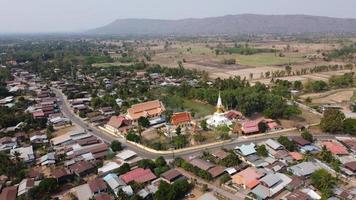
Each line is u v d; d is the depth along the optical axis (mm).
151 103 172000
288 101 198625
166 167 108812
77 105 193375
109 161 119750
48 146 134500
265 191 93750
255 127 146875
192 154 124938
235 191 96938
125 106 188500
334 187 96562
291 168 107188
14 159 119562
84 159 118625
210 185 100562
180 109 187750
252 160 114188
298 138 133125
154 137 142375
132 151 125125
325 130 148375
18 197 93250
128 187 96438
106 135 148375
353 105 184250
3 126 156000
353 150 124250
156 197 90750
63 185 102625
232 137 142375
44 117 167875
